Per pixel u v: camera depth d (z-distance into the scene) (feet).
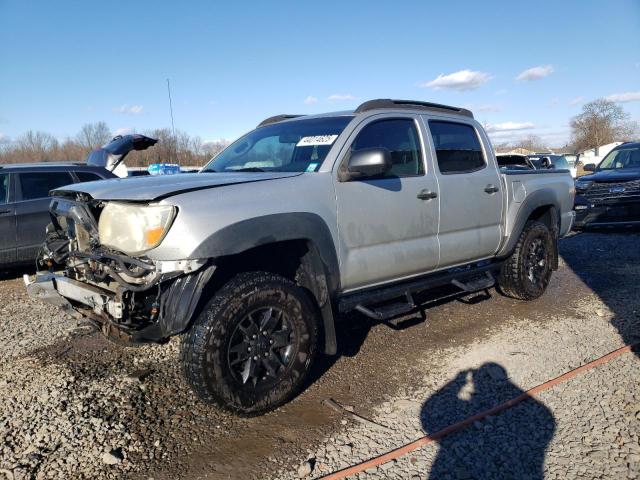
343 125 12.93
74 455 9.46
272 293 10.54
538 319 16.47
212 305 9.92
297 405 11.28
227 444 9.82
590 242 30.48
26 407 11.22
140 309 10.16
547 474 8.62
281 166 12.80
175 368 13.20
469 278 16.11
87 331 16.10
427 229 13.94
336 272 11.71
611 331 15.11
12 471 8.96
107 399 11.55
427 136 14.42
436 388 11.89
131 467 9.13
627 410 10.51
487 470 8.79
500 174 16.56
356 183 12.25
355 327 15.88
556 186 18.81
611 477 8.46
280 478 8.78
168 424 10.55
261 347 10.53
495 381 12.13
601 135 223.10
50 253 12.95
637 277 21.21
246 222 10.03
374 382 12.30
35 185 25.12
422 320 16.47
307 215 11.02
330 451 9.50
